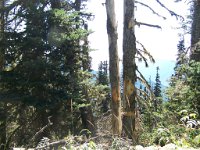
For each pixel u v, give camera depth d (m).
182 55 17.41
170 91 13.61
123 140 5.75
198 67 11.49
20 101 15.98
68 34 17.05
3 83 16.66
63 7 19.52
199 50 15.62
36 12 16.34
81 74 18.64
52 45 16.73
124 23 13.76
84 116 20.52
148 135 10.02
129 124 13.23
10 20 18.05
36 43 16.27
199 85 11.27
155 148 6.22
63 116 16.91
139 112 14.09
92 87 21.14
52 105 16.00
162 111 12.79
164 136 6.40
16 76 16.30
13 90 16.44
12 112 17.73
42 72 16.27
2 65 17.59
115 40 14.04
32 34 16.48
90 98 21.66
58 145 5.84
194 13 17.36
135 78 13.72
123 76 13.78
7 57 17.05
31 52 16.88
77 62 17.98
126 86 13.65
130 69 13.63
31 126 17.19
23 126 17.27
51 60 16.80
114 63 14.07
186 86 12.02
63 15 16.61
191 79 11.49
